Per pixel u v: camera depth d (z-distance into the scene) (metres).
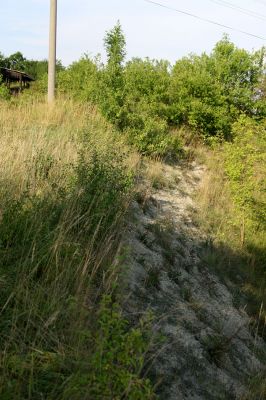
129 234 6.16
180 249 6.93
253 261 7.72
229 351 5.30
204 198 8.98
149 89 12.27
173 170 9.90
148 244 6.37
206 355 4.95
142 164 9.11
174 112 11.88
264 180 8.88
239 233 8.45
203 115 11.73
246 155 9.43
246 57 12.77
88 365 3.20
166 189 8.84
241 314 6.25
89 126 9.25
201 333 5.23
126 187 6.42
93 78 11.59
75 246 4.53
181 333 4.96
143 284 5.38
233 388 4.75
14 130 8.10
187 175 9.95
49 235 4.36
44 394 3.06
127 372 2.88
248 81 12.96
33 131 8.03
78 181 5.56
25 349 3.32
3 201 4.71
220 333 5.50
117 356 2.88
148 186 8.45
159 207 7.97
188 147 11.39
